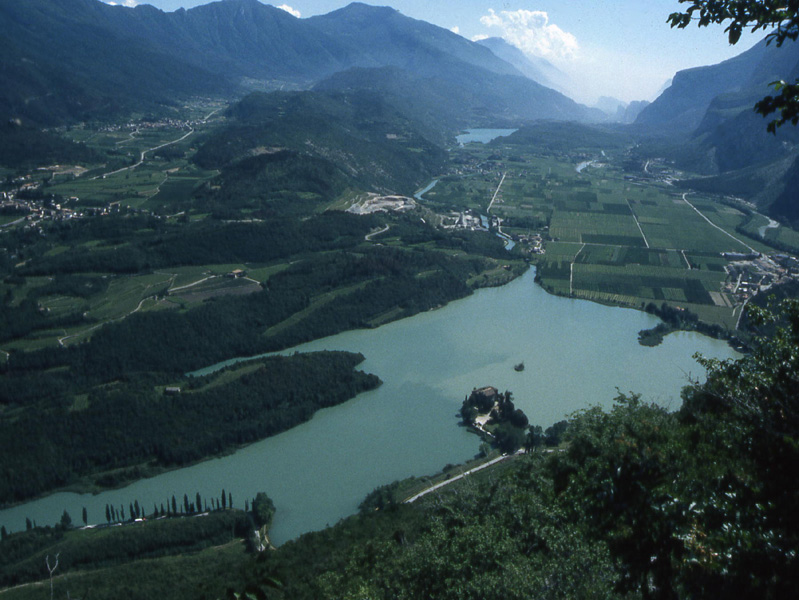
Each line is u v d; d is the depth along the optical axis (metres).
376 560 65.75
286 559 75.19
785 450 33.84
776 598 27.67
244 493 96.12
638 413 60.72
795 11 29.06
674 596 33.16
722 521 31.19
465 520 64.12
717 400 45.25
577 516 47.69
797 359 37.44
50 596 72.50
